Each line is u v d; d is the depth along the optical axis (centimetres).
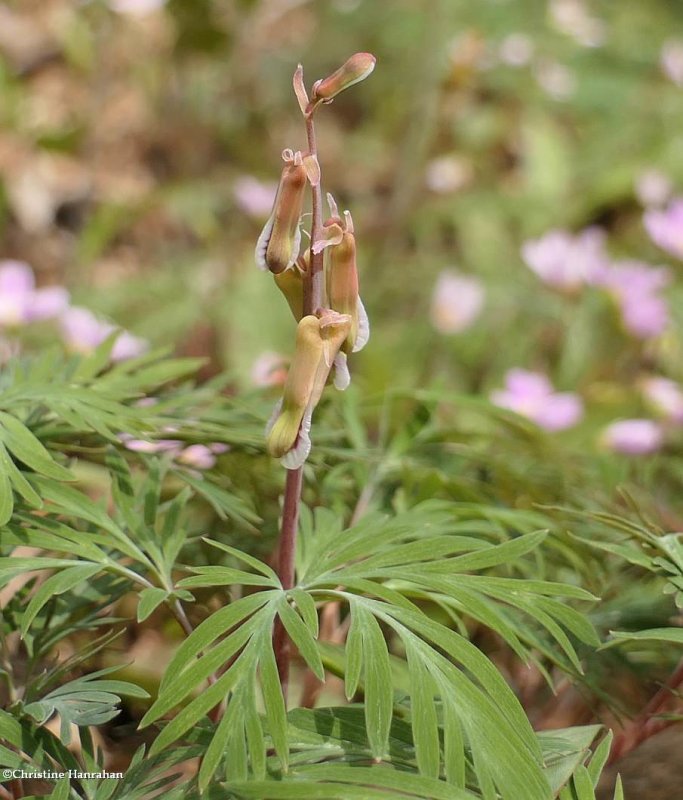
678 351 80
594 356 82
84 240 95
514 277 99
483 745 32
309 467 42
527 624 39
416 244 109
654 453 61
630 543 40
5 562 34
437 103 113
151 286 92
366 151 122
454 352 90
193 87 118
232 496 39
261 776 31
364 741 33
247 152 118
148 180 113
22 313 63
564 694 42
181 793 32
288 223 33
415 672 32
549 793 31
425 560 36
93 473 52
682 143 121
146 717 31
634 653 40
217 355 89
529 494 44
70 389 38
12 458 37
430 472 41
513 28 134
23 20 126
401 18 129
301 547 36
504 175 121
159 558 36
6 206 98
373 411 49
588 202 113
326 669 36
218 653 32
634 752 40
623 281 76
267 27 135
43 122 113
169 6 105
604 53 140
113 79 112
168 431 39
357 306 33
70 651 42
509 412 45
